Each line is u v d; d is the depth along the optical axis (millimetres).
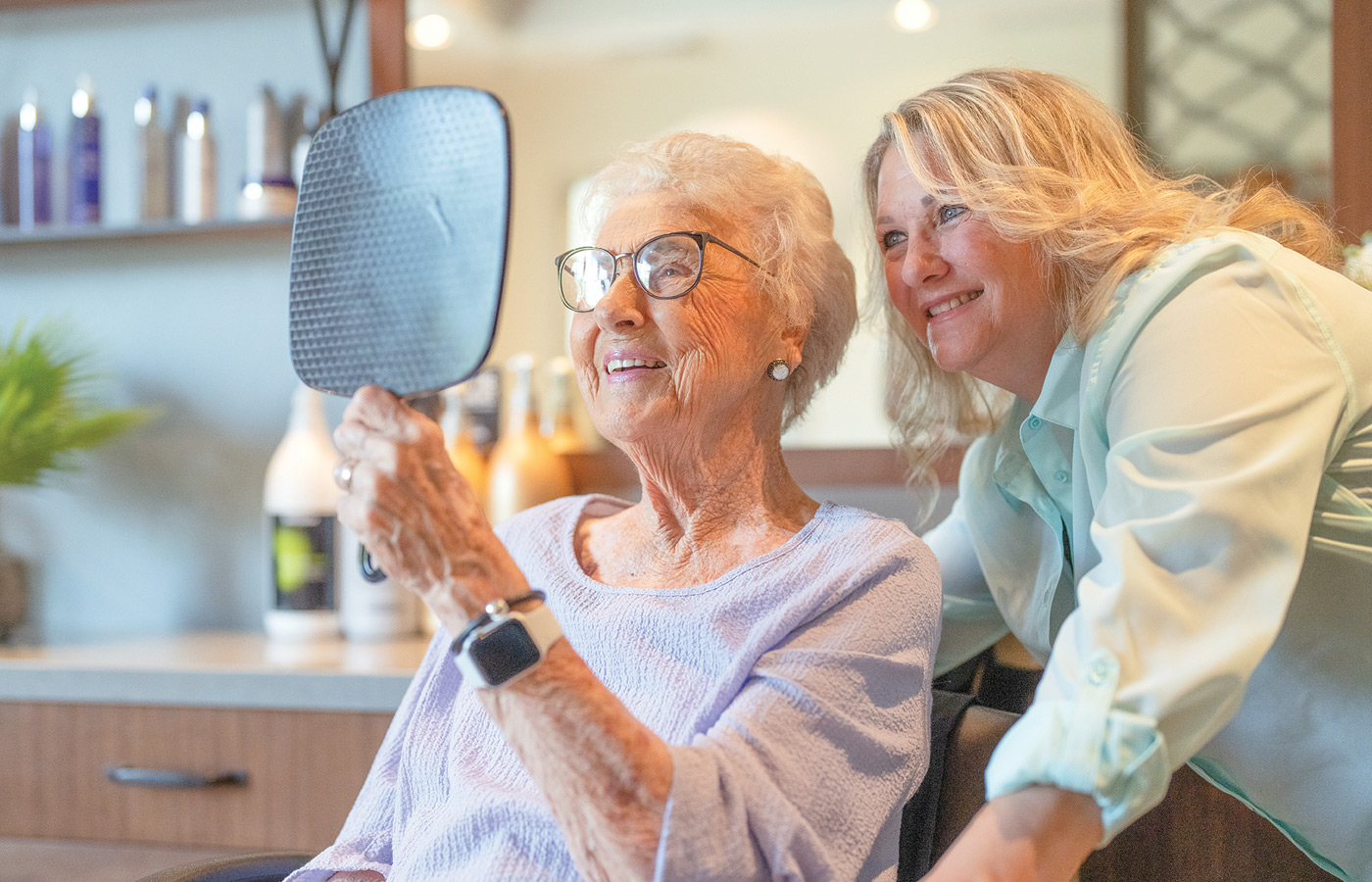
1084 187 882
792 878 737
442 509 682
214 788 1416
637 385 948
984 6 1964
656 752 715
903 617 876
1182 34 1754
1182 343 755
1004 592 1062
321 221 675
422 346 645
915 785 864
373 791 1018
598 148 2041
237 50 1878
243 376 1889
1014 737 677
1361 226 1588
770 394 1005
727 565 962
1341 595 799
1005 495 1052
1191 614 669
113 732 1454
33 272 1974
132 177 1912
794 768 780
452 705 1005
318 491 1699
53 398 1786
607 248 975
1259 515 678
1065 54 1930
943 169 919
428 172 644
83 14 1931
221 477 1899
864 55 2049
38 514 1972
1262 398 717
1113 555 693
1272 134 1703
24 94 1951
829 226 1051
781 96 2055
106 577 1944
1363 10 1596
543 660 692
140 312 1931
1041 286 907
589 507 1081
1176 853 941
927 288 943
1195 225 858
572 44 2039
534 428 1729
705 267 944
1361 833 834
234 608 1896
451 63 1939
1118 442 771
